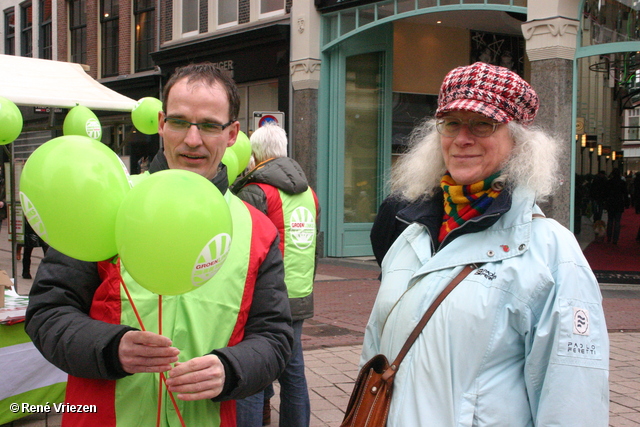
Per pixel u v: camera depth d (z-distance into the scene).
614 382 4.58
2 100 4.30
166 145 1.72
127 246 1.32
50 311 1.56
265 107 12.33
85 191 1.36
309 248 3.09
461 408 1.45
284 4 11.55
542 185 1.58
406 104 11.79
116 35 16.09
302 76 11.03
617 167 10.59
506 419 1.44
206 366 1.46
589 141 9.15
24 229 8.73
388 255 1.87
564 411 1.36
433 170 1.80
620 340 5.91
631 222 12.05
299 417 3.03
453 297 1.52
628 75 9.29
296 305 3.02
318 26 10.96
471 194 1.62
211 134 1.67
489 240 1.56
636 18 7.86
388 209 2.60
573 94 8.16
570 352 1.38
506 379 1.46
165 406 1.57
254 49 12.05
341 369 4.82
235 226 1.72
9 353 3.52
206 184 1.40
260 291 1.74
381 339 1.70
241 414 2.53
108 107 6.73
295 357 3.04
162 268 1.32
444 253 1.61
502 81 1.58
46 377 3.71
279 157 3.23
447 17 10.98
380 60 11.46
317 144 11.16
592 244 9.88
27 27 19.88
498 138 1.59
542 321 1.43
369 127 11.52
